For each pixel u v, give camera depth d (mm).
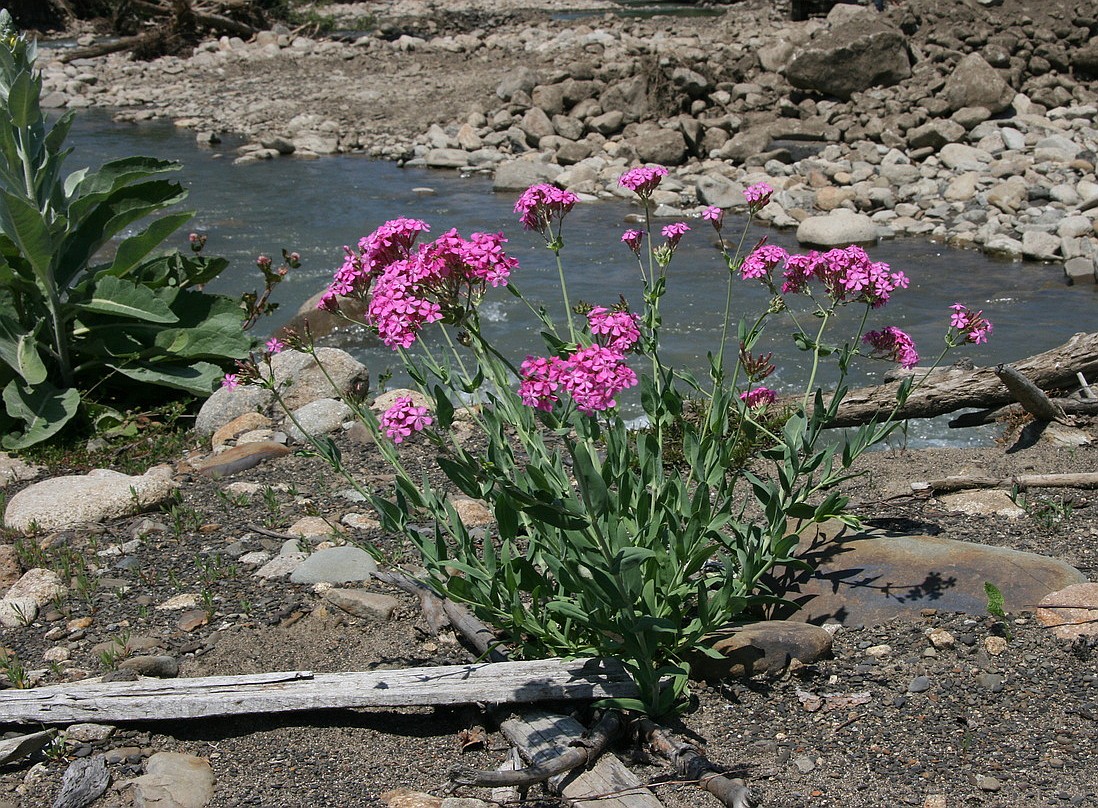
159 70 28312
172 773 3744
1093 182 13820
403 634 4617
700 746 3783
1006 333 9727
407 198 16047
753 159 16688
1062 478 5609
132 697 4059
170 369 7781
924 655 4188
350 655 4500
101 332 7762
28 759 3904
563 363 3367
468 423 7207
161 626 4801
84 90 25969
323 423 7258
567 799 3555
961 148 15469
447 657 4438
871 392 6895
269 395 7625
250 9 33375
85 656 4586
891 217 13820
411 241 4074
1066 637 4203
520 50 28766
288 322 10383
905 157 15945
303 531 5629
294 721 4090
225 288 11570
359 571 5105
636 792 3535
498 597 4066
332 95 23969
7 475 6746
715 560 4680
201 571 5289
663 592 3980
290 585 5086
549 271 12258
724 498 4340
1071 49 18375
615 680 3945
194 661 4508
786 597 4574
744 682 4113
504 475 3781
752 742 3791
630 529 4039
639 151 17312
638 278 11898
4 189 6750
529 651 4188
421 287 3787
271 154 19219
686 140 17406
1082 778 3506
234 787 3750
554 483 4105
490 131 19750
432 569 4297
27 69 7070
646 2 44844
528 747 3725
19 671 4348
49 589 5121
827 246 12773
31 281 7441
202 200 15867
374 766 3834
